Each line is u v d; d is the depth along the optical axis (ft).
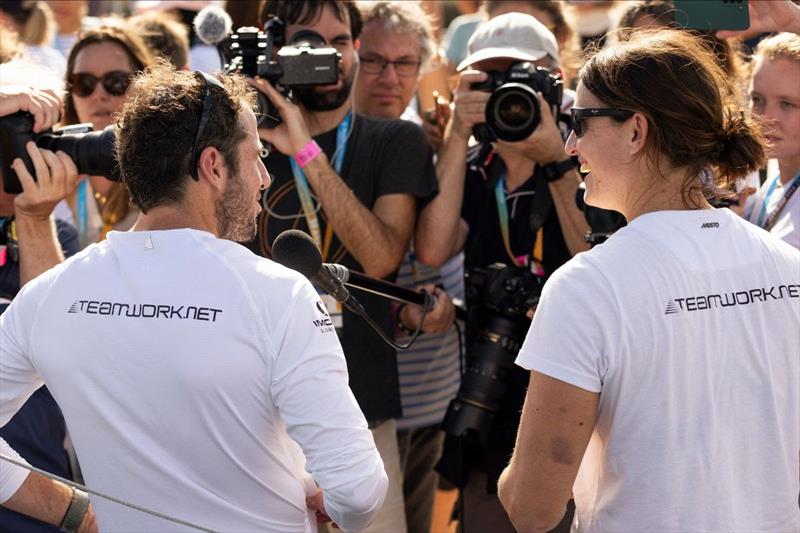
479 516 14.03
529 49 14.75
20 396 8.77
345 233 13.93
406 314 14.79
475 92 14.47
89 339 8.23
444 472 13.93
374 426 14.30
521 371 13.70
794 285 8.58
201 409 8.00
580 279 8.23
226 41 15.71
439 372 16.01
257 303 8.09
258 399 8.07
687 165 8.50
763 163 8.77
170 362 8.01
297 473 8.64
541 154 13.82
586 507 8.93
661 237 8.32
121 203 15.76
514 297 13.55
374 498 8.20
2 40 14.32
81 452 8.46
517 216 14.51
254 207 8.75
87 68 15.74
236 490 8.17
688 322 8.14
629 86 8.36
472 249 14.83
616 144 8.54
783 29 14.05
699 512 8.21
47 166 11.07
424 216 14.85
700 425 8.21
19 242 11.52
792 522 8.54
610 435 8.35
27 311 8.59
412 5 17.71
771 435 8.43
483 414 13.57
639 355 8.08
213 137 8.35
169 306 8.09
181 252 8.26
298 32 14.28
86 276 8.44
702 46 8.73
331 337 8.34
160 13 19.13
